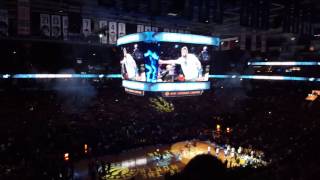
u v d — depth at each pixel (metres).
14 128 24.14
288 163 14.83
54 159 19.17
